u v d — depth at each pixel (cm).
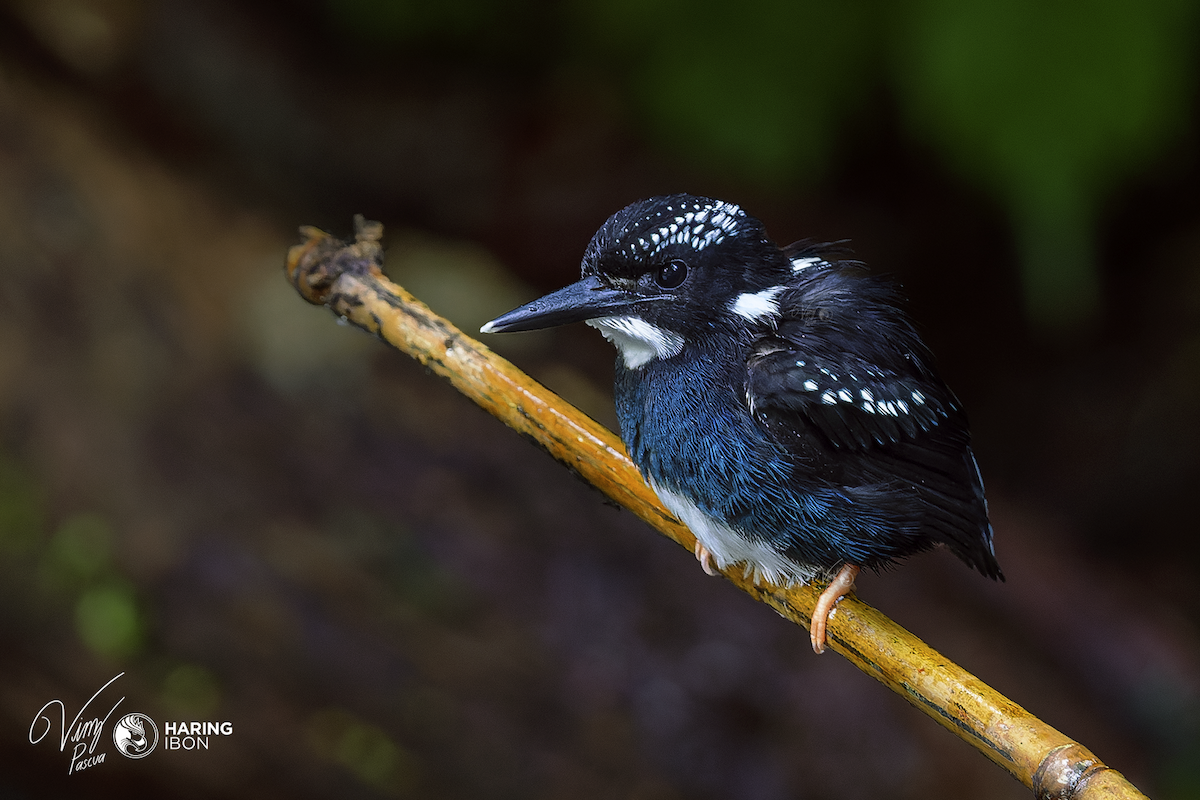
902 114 1323
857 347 599
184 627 995
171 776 973
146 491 1041
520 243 1419
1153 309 1442
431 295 1321
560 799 969
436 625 1020
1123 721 1189
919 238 1437
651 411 598
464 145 1467
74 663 981
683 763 996
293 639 995
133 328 1130
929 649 511
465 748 975
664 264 588
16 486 1025
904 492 589
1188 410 1380
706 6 1225
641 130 1415
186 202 1277
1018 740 456
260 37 1463
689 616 1063
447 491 1100
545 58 1505
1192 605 1311
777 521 585
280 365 1164
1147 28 1099
